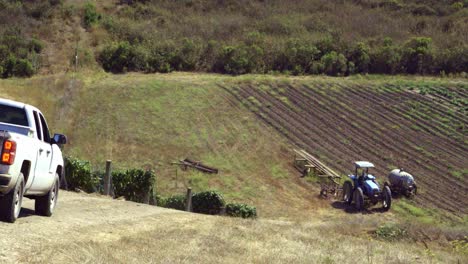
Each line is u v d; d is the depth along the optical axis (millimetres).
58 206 13336
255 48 65500
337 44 70125
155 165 37500
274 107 48906
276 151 40656
